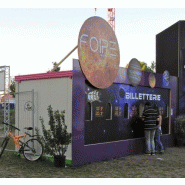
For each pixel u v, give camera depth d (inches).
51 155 264.2
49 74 292.7
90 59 287.3
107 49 310.0
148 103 350.6
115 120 329.4
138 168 265.6
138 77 360.8
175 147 420.5
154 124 346.0
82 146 279.0
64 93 281.3
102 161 299.1
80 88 278.8
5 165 263.6
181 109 444.5
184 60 448.8
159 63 498.3
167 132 424.8
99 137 306.0
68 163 268.8
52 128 259.1
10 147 370.3
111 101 323.9
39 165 266.5
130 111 353.1
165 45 482.9
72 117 270.4
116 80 326.6
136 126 361.7
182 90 444.8
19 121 321.7
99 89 307.4
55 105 288.2
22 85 320.8
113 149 317.7
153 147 347.6
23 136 293.4
